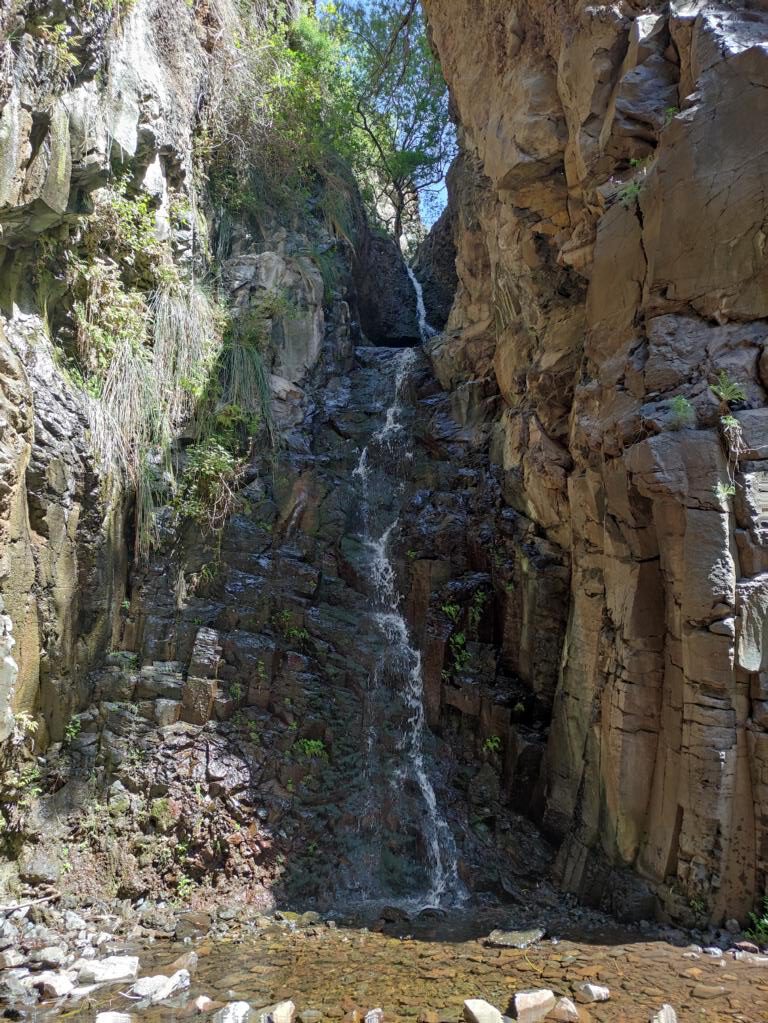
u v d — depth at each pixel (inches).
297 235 446.6
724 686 195.2
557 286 309.6
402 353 449.7
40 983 181.8
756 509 199.0
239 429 352.8
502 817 267.4
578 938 203.8
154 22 350.6
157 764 263.1
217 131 416.2
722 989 167.3
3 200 227.9
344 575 348.2
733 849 195.6
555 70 275.4
